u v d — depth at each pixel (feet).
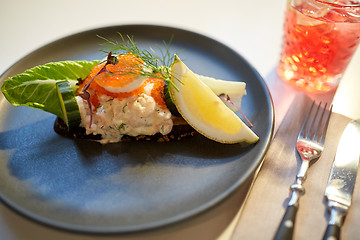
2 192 0.95
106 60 1.18
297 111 1.30
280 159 1.14
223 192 0.97
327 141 1.21
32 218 0.89
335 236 0.92
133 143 1.17
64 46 1.47
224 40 1.74
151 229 0.88
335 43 1.31
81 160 1.10
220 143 1.16
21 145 1.13
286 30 1.45
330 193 1.03
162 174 1.07
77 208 0.95
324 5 1.28
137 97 1.18
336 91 1.45
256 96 1.29
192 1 2.07
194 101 1.18
